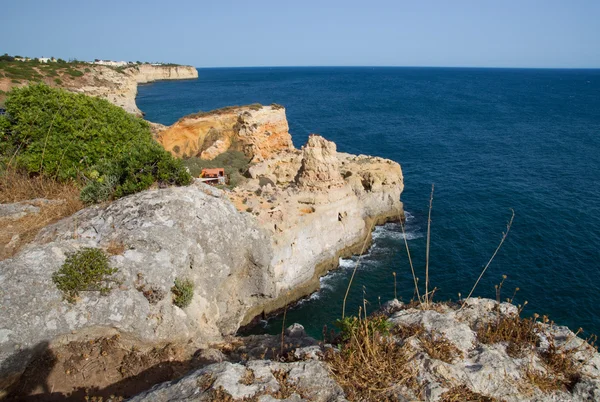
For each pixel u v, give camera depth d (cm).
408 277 3238
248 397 759
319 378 818
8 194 1831
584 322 2633
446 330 940
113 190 1770
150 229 1448
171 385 809
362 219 3731
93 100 2423
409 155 6894
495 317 1019
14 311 1059
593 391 782
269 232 2797
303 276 3038
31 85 2234
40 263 1158
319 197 3303
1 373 1004
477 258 3444
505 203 4644
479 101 14812
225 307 2284
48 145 2038
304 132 8744
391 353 868
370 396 780
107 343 1186
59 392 1066
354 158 4756
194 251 1541
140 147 1941
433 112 11850
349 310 2880
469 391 785
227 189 3494
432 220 4234
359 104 13675
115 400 873
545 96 17112
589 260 3350
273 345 1384
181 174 1886
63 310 1119
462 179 5547
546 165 6156
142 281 1284
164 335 1241
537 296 2898
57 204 1752
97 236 1451
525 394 786
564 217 4203
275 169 4291
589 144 7656
